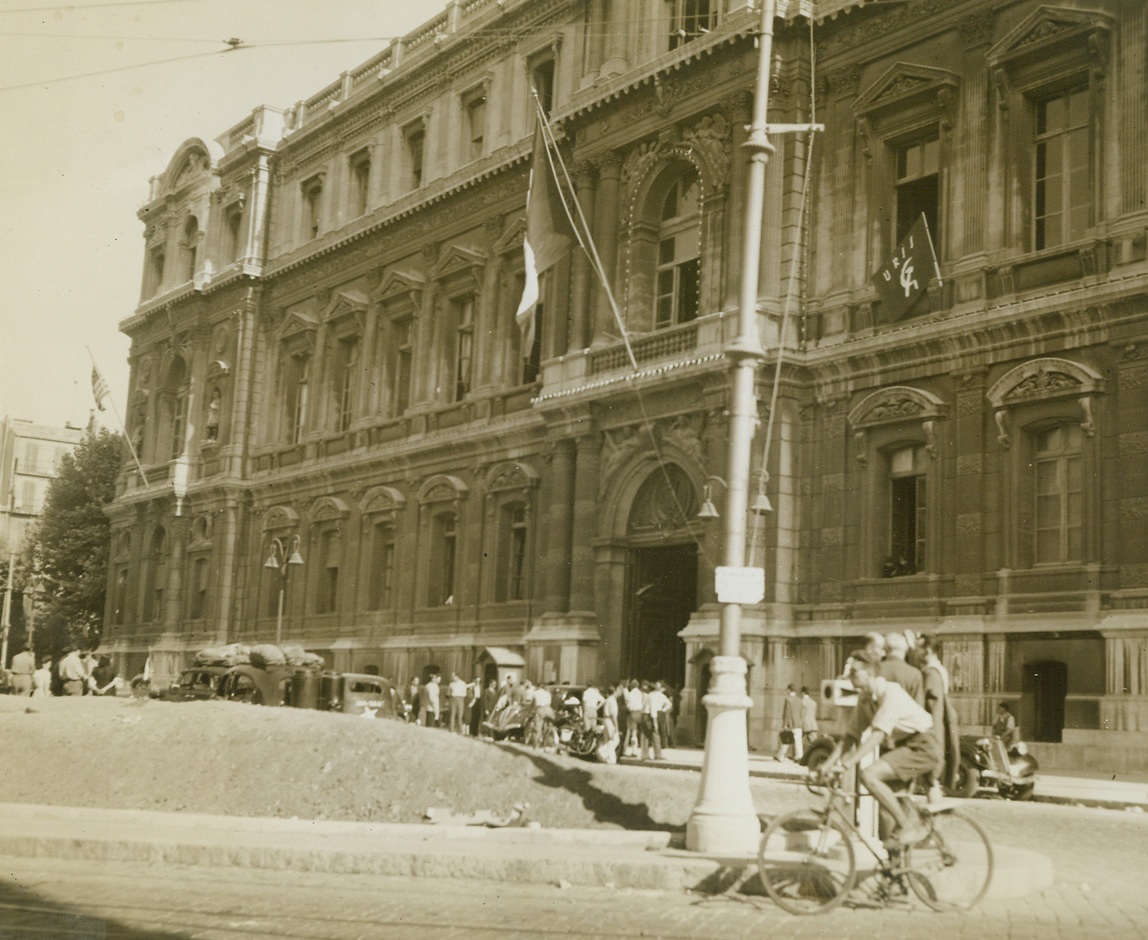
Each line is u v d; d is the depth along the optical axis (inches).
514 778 694.5
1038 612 1165.7
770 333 1406.3
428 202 2049.7
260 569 2396.7
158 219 2903.5
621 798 673.0
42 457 2714.1
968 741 938.7
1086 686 1120.8
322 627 2177.7
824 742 973.2
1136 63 1162.0
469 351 1996.8
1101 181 1181.1
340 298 2265.0
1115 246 1155.9
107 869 536.7
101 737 761.6
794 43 1455.5
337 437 2236.7
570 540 1649.9
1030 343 1207.6
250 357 2501.2
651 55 1638.8
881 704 480.4
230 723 765.3
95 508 2785.4
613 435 1600.6
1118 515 1127.6
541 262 1258.0
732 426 611.8
